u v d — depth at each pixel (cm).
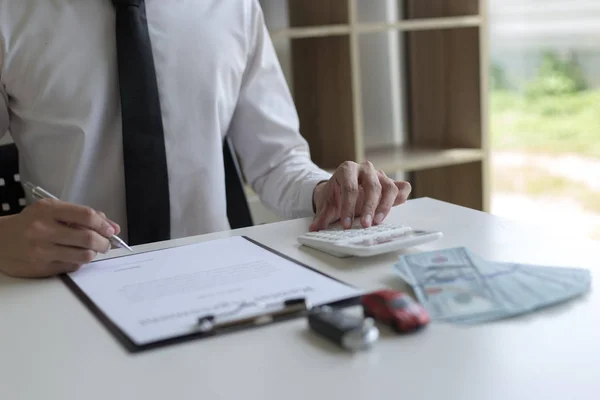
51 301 72
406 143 245
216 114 134
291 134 140
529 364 52
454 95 226
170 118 131
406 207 104
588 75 291
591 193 306
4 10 123
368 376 52
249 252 84
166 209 126
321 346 57
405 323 58
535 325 58
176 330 61
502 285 66
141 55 123
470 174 228
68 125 125
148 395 51
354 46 191
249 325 62
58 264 79
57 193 129
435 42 229
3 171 135
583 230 285
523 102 309
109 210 129
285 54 216
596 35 282
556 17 290
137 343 59
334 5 193
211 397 50
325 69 202
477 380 50
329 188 105
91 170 128
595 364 51
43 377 55
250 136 140
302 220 102
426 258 73
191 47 133
